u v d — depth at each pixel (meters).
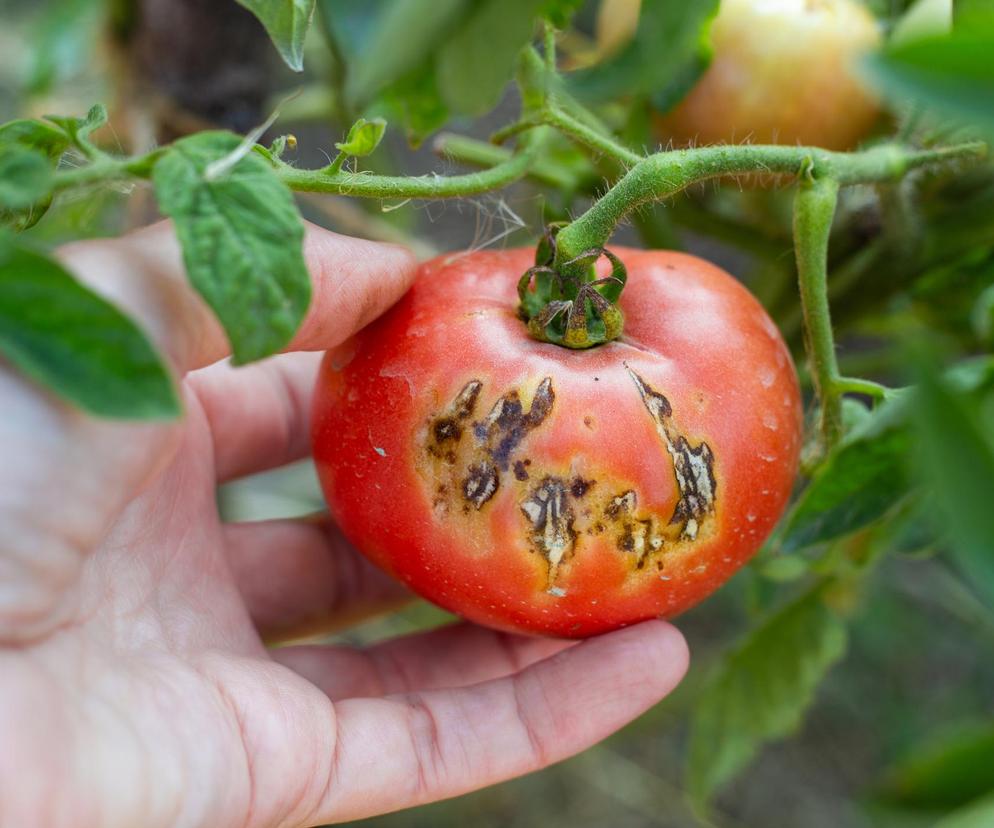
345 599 0.27
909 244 0.23
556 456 0.16
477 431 0.17
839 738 0.46
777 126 0.22
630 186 0.17
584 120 0.21
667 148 0.23
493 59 0.15
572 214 0.24
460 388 0.17
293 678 0.20
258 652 0.22
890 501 0.19
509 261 0.19
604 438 0.16
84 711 0.15
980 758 0.19
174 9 0.25
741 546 0.18
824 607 0.26
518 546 0.16
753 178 0.22
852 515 0.19
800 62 0.21
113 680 0.17
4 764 0.13
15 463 0.13
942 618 0.47
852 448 0.18
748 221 0.26
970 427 0.10
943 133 0.21
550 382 0.17
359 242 0.18
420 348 0.17
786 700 0.27
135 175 0.14
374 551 0.18
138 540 0.20
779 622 0.26
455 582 0.17
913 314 0.28
